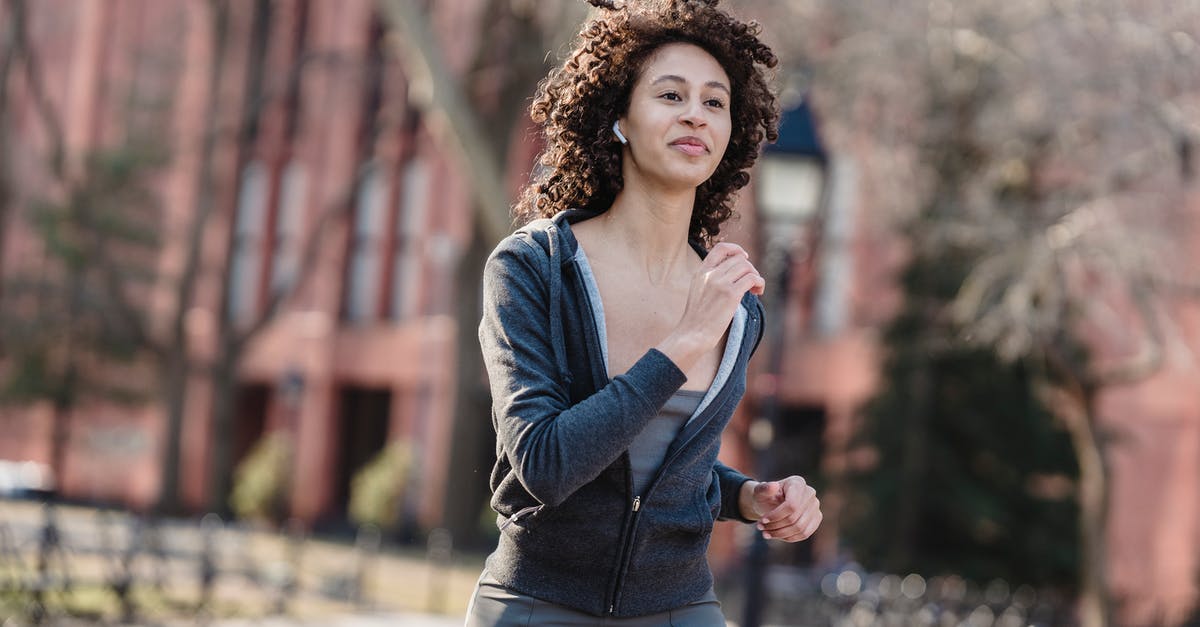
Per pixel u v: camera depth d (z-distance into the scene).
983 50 17.11
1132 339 19.70
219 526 16.41
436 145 33.28
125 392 32.31
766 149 10.48
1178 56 15.59
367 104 34.78
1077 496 19.91
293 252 36.16
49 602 11.39
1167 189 16.20
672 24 2.59
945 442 19.89
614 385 2.33
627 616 2.49
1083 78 15.73
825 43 18.55
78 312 30.91
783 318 10.62
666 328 2.54
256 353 36.34
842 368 25.03
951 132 18.42
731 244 2.47
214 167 31.20
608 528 2.45
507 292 2.48
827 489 20.66
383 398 35.78
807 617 14.93
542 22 21.91
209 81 31.36
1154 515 21.80
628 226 2.59
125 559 12.13
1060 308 16.48
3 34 37.72
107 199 31.52
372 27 34.59
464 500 24.23
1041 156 17.34
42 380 31.38
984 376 19.70
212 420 30.48
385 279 34.19
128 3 39.34
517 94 22.98
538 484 2.29
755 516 2.84
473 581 18.69
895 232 20.30
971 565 19.31
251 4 32.31
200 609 12.69
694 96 2.55
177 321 30.73
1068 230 15.55
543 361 2.44
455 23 29.73
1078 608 19.69
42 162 34.56
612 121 2.60
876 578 16.36
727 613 15.05
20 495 31.81
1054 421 19.84
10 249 36.06
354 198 29.34
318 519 34.16
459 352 24.50
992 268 16.08
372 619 13.98
